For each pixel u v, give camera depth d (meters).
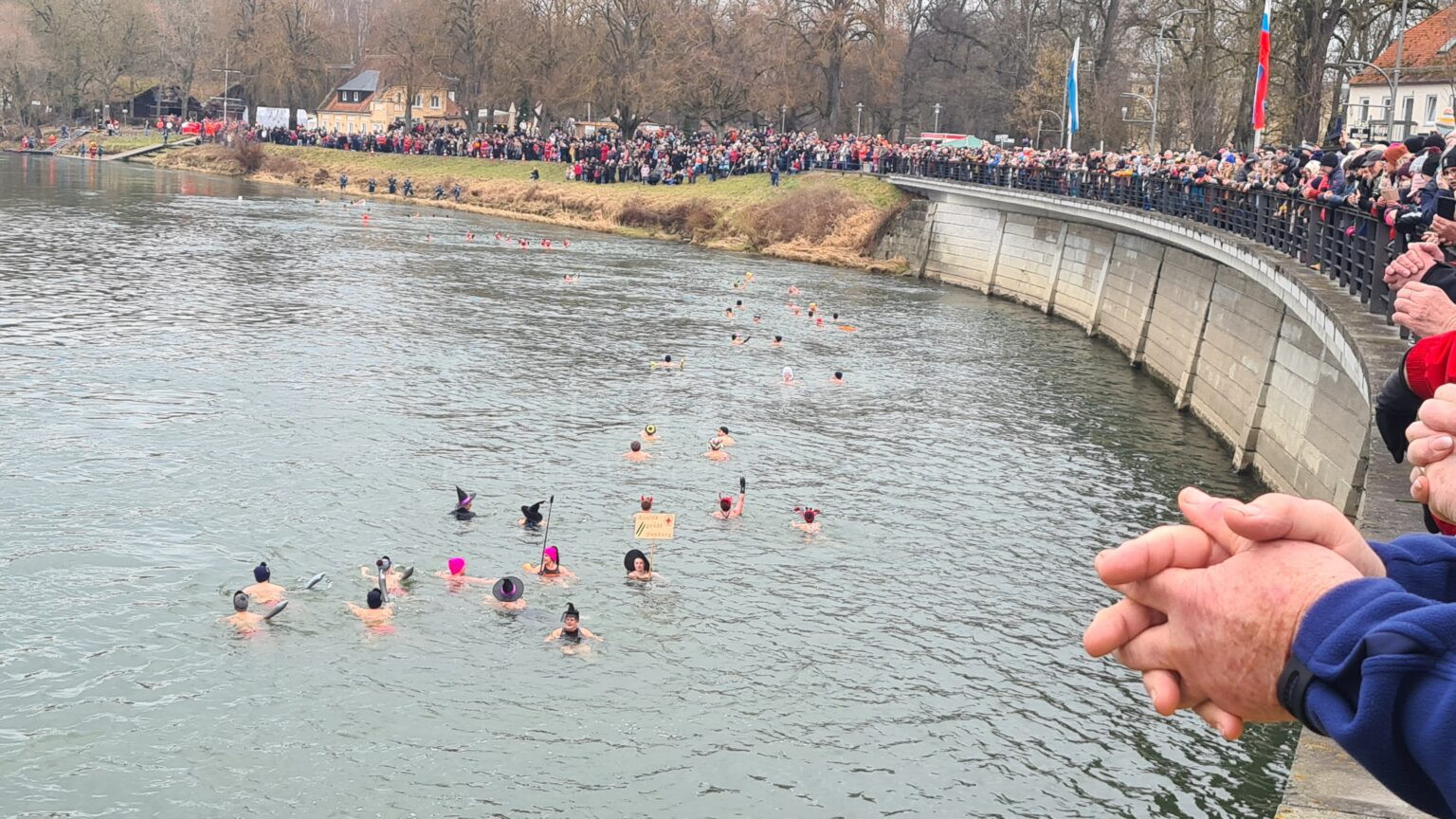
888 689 21.42
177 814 17.02
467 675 21.20
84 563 24.81
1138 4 95.00
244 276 62.78
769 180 96.25
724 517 29.45
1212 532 2.19
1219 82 80.62
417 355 45.62
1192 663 2.14
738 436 36.75
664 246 89.81
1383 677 1.86
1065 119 95.56
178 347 44.44
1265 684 2.04
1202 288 44.94
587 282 67.69
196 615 22.94
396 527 27.81
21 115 173.12
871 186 90.12
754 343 51.78
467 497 28.59
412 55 131.88
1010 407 42.94
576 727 19.72
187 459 31.56
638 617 23.73
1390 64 71.25
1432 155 21.72
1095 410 43.41
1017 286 71.12
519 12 122.94
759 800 18.00
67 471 30.06
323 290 59.47
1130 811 18.19
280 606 23.20
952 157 83.38
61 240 72.19
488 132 144.38
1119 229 58.19
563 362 45.81
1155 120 64.94
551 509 28.17
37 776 17.67
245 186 123.31
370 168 126.50
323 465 31.70
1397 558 2.45
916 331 57.84
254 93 163.12
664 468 33.12
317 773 18.16
